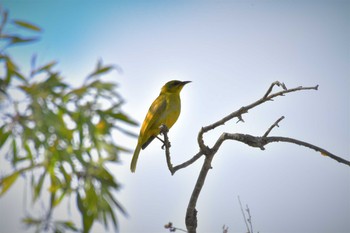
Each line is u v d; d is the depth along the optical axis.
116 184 6.99
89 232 6.90
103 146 6.84
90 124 6.84
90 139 6.84
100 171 6.78
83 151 6.81
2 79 6.74
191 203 10.60
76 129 6.86
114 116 7.03
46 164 6.59
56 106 6.80
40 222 6.57
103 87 6.84
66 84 6.78
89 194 6.88
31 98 6.61
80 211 6.93
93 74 6.89
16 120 6.56
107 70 6.93
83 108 6.85
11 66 6.78
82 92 6.80
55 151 6.66
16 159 6.89
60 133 6.61
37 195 6.81
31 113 6.57
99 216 6.92
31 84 6.67
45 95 6.62
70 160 6.67
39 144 6.60
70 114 6.84
